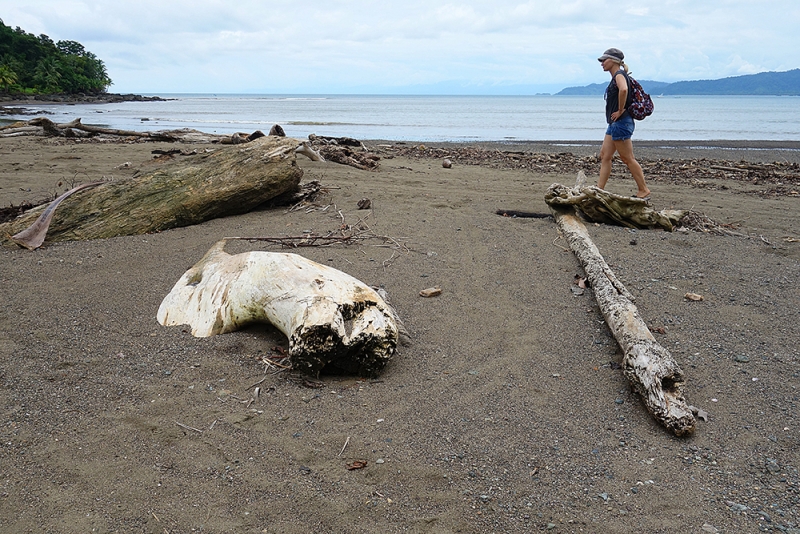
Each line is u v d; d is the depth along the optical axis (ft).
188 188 23.35
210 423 10.16
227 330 13.61
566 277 18.01
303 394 11.24
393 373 12.26
